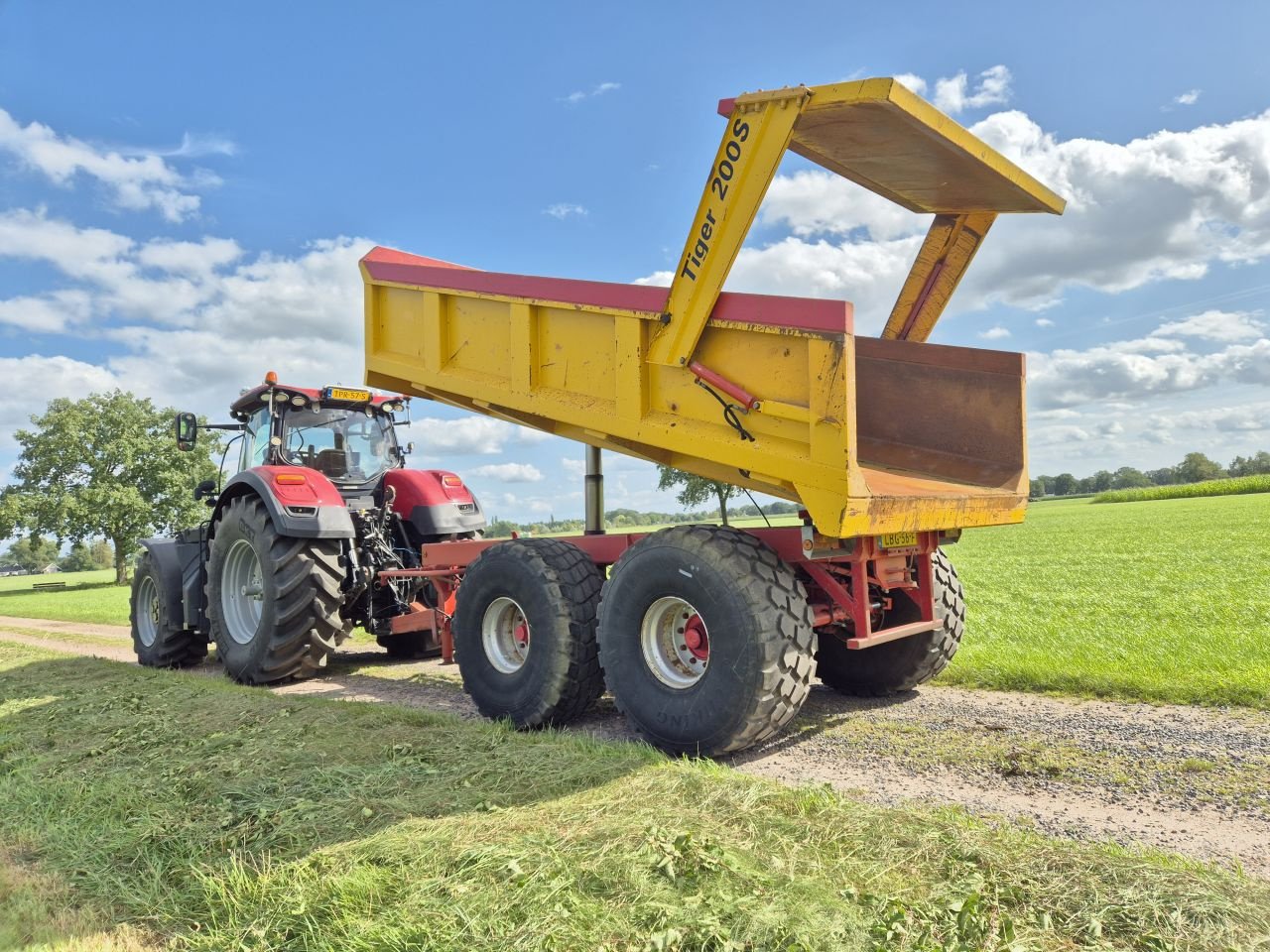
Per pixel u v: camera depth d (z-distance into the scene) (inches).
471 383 190.9
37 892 101.8
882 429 191.9
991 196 172.4
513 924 82.7
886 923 78.3
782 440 137.2
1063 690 191.0
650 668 155.3
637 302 157.6
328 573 243.1
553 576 173.2
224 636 256.5
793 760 148.1
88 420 1808.6
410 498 281.3
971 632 277.4
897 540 160.9
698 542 146.6
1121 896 81.4
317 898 92.0
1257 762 133.0
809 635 144.9
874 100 125.3
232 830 115.6
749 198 139.0
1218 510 1405.0
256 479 243.6
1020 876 87.0
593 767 129.6
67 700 220.5
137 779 142.8
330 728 163.9
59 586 1872.5
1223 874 88.6
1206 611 296.8
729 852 96.0
